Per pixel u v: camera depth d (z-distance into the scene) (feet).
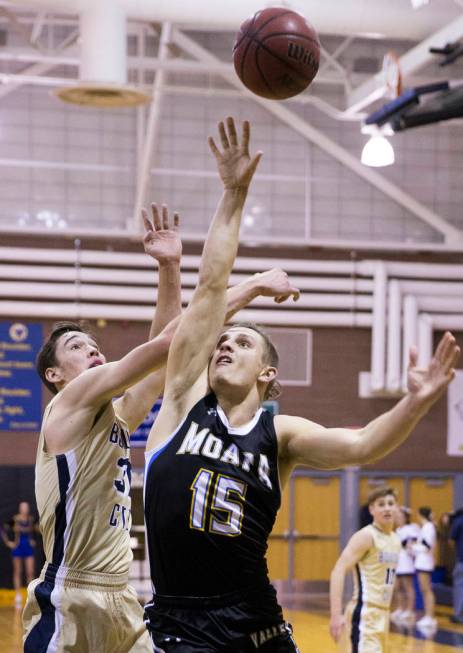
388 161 43.86
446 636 47.32
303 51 16.92
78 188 68.23
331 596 24.63
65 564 15.57
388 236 71.51
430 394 11.44
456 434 71.56
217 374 13.06
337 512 69.87
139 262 67.36
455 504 71.15
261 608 12.51
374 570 24.68
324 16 47.03
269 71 16.90
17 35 65.36
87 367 16.83
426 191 72.02
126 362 14.70
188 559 12.39
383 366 69.10
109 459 15.62
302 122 69.67
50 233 67.05
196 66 56.65
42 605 15.62
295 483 69.41
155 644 12.53
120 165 68.44
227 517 12.41
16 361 66.90
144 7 44.57
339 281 69.41
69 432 15.31
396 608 62.75
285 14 17.08
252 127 69.97
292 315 68.95
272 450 12.98
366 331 70.74
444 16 47.83
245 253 69.51
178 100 68.95
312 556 69.26
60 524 15.53
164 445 12.91
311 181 70.64
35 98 67.62
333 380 70.18
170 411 13.15
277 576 68.74
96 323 67.62
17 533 63.93
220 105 69.51
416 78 56.03
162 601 12.60
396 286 69.05
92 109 68.28
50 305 66.28
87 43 43.75
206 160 69.21
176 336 13.34
